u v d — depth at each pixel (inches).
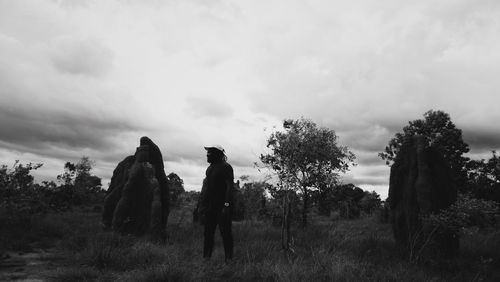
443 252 365.7
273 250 332.8
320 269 254.8
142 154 505.4
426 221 373.1
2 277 234.1
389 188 455.8
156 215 443.5
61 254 323.3
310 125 425.1
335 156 431.8
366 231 582.9
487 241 438.9
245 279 235.3
